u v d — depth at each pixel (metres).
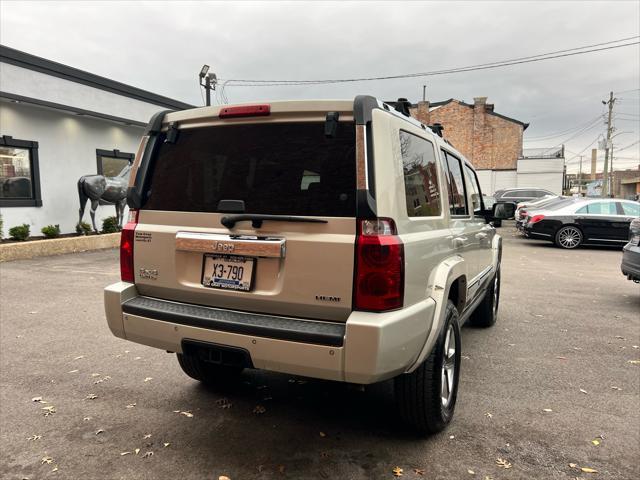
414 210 2.82
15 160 11.93
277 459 2.81
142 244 3.01
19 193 12.09
